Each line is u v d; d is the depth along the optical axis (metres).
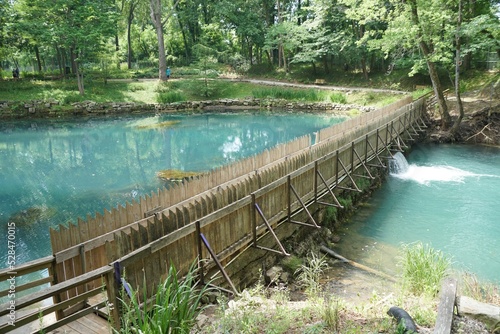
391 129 17.50
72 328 4.56
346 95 35.28
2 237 10.48
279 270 8.20
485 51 30.52
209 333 4.50
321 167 10.87
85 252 5.08
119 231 5.45
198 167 17.58
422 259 7.10
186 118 31.52
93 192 14.25
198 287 6.31
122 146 22.25
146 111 34.72
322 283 8.01
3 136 24.89
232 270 7.35
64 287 3.73
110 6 36.41
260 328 4.66
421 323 4.84
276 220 8.73
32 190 14.55
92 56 33.88
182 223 6.08
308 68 44.59
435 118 24.28
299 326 4.73
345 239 10.68
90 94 34.53
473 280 7.36
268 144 22.30
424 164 18.36
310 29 39.00
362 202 13.47
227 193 7.10
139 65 52.78
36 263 4.47
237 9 44.38
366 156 14.40
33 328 4.68
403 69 37.44
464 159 19.02
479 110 23.23
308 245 9.66
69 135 25.16
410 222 11.81
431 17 19.77
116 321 4.31
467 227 11.44
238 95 38.59
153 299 5.30
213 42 48.16
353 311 5.36
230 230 7.28
